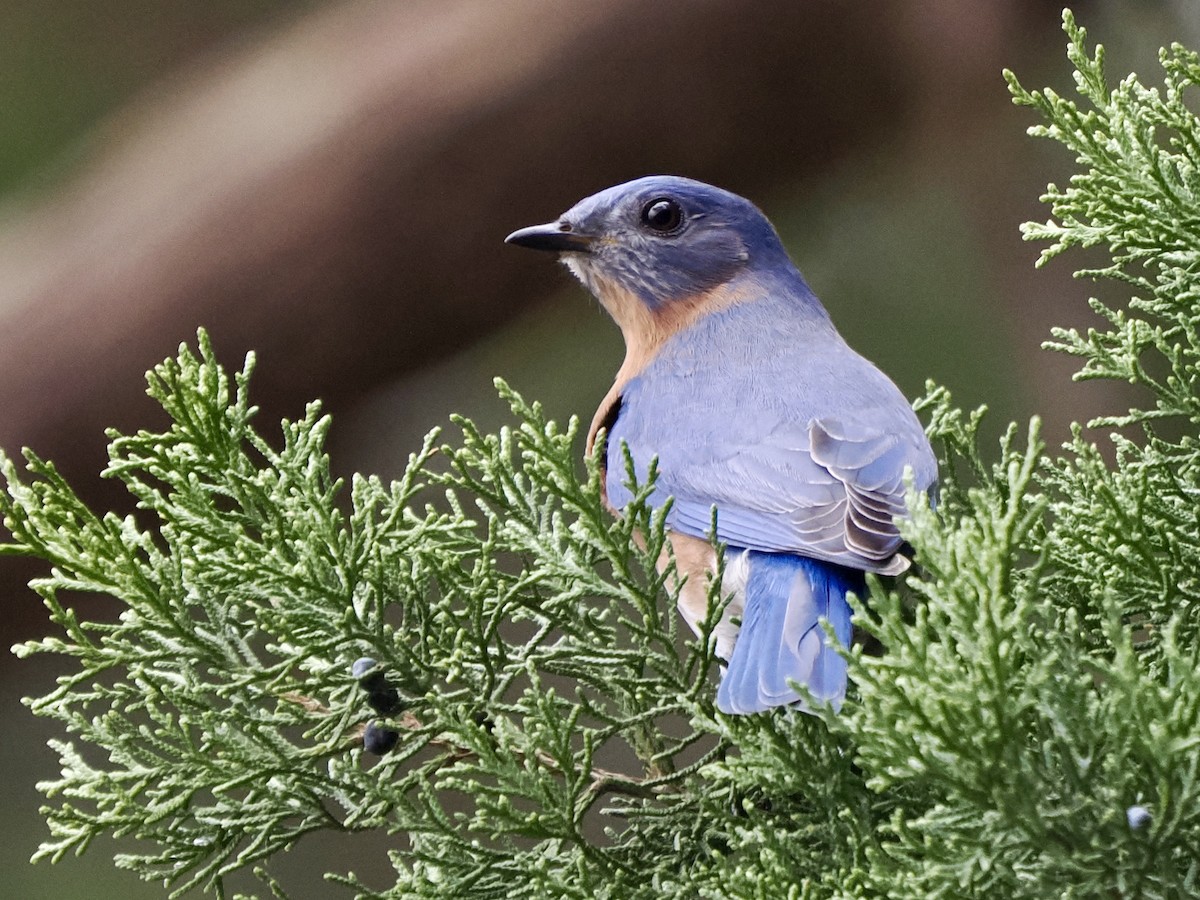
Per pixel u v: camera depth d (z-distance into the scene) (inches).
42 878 559.2
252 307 557.6
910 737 229.9
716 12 562.6
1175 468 317.7
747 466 361.4
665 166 575.5
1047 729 245.1
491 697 303.9
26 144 645.3
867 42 568.4
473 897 282.4
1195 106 560.4
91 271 558.6
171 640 300.8
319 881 561.3
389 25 592.1
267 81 591.2
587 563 302.8
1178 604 288.4
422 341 571.5
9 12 660.7
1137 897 234.4
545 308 575.8
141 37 658.8
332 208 557.3
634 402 409.7
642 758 318.3
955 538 237.3
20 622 566.6
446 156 559.8
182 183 570.3
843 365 396.2
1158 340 314.0
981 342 596.1
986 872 234.2
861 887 242.7
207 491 306.7
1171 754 226.2
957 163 600.7
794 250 615.2
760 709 281.3
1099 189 305.4
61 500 297.1
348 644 304.0
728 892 257.0
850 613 321.4
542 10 569.6
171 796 306.7
